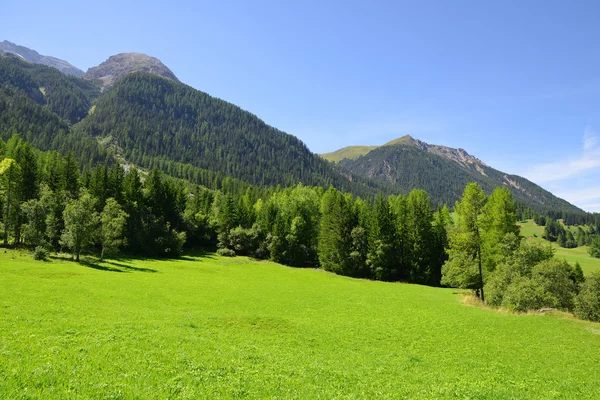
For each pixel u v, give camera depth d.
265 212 123.50
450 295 66.75
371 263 92.38
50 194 77.38
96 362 16.39
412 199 100.81
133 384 14.03
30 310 28.20
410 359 25.34
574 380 21.59
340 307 47.34
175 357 18.70
